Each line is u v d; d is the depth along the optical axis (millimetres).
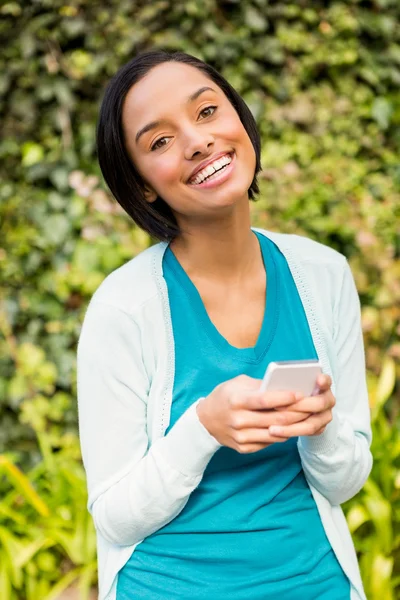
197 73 1600
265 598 1505
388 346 3953
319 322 1636
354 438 1594
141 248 3756
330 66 4168
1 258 3756
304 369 1370
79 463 3684
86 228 3734
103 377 1581
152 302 1605
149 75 1576
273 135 4082
